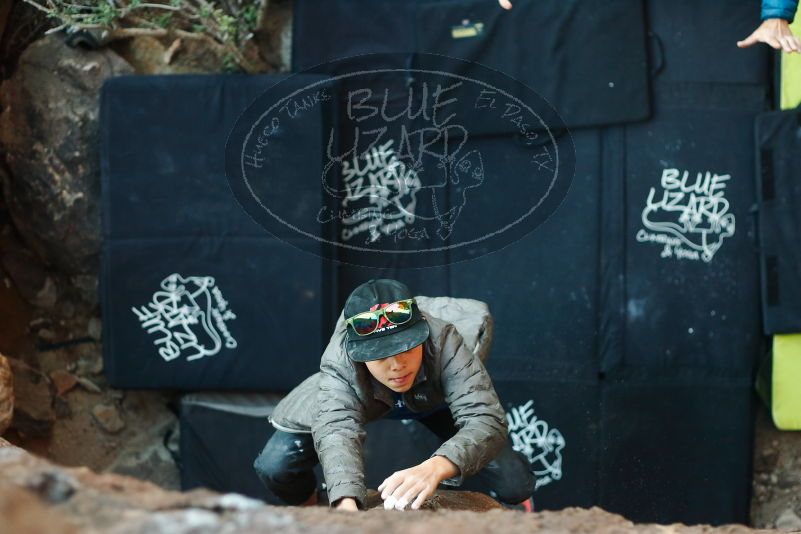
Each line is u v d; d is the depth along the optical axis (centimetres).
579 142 1488
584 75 1448
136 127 1451
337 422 793
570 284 1505
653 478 1515
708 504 1520
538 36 1439
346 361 807
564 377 1511
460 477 768
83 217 1518
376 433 1469
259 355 1483
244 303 1473
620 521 561
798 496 1566
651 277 1509
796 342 1496
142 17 1520
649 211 1502
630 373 1518
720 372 1520
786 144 1471
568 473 1512
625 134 1488
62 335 1577
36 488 473
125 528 448
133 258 1468
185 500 493
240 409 1502
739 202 1508
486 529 501
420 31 1448
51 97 1495
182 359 1488
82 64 1489
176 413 1595
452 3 1441
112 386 1497
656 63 1488
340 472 755
